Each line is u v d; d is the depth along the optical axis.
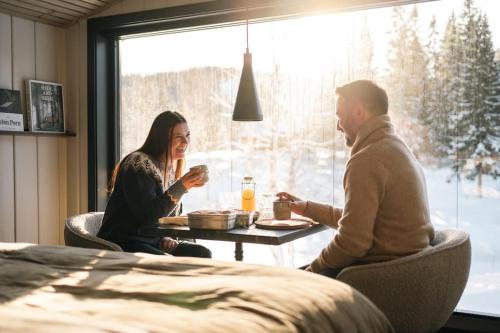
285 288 1.29
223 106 3.48
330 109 3.14
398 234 2.01
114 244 2.39
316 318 1.19
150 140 2.78
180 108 3.63
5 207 3.54
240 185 3.43
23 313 1.08
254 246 3.39
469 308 2.83
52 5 3.53
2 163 3.52
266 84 3.32
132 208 2.56
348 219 1.99
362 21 3.04
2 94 3.46
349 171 2.04
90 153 3.80
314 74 3.18
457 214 2.85
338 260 2.02
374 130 2.12
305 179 3.23
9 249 1.82
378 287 1.86
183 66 3.62
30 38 3.70
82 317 1.11
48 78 3.83
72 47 3.90
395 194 2.00
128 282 1.39
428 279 1.87
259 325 1.09
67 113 3.92
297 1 3.10
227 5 3.28
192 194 3.57
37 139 3.76
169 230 2.30
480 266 2.80
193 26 3.52
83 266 1.59
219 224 2.24
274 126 3.31
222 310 1.16
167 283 1.37
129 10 3.65
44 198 3.82
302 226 2.29
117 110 3.88
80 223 2.65
